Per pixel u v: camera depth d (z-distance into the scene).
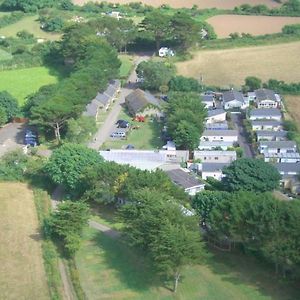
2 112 172.00
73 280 100.25
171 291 98.44
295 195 131.12
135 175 120.62
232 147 153.12
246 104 183.50
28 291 98.69
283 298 95.94
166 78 196.88
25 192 134.12
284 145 150.12
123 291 98.69
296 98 190.62
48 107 155.25
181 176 133.25
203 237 111.25
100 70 188.62
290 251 94.38
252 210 99.94
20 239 114.38
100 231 117.31
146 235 100.19
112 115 179.88
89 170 123.69
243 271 103.25
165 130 162.50
